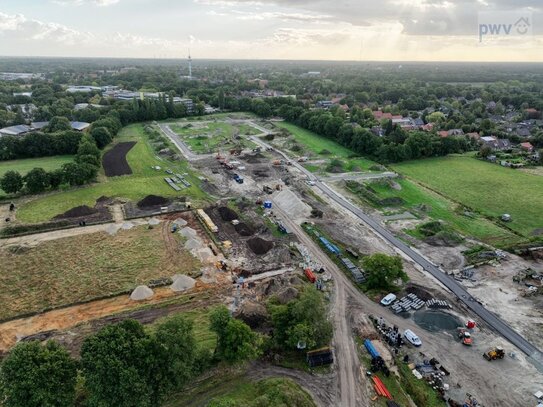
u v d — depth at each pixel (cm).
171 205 9094
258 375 4412
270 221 8419
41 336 4947
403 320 5450
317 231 7975
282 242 7462
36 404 3428
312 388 4266
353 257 7019
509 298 6000
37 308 5478
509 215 8988
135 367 3706
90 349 3750
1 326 5116
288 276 6316
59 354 3725
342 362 4650
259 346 4562
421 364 4656
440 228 8181
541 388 4381
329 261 6900
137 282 6112
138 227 7962
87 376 3644
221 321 4369
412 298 5866
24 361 3544
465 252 7294
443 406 4106
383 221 8669
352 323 5341
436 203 9738
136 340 3844
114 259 6738
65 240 7369
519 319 5531
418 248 7481
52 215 8406
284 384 4191
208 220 8106
